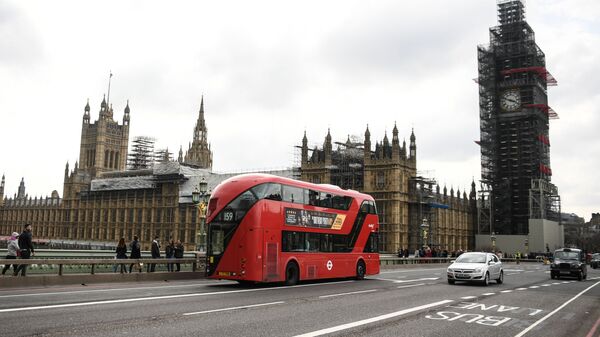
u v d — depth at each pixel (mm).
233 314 16703
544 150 128875
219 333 13273
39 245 149125
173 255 35125
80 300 19156
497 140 127938
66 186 174875
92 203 160250
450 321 16531
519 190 123938
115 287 25359
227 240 27703
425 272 49688
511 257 106375
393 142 102438
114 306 17734
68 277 25625
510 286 32719
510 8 135250
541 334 14812
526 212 122750
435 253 76875
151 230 138500
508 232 124250
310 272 31141
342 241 34594
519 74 128875
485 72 132250
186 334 13016
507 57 130625
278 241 28891
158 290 24312
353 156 109750
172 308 17672
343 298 22703
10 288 23016
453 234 124312
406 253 69625
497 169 126875
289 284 29828
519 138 125250
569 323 17203
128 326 13883
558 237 125750
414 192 105688
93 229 157250
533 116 124750
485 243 120875
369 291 26625
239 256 27312
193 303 19297
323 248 32625
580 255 43844
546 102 134250
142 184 142750
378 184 103562
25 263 23609
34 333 12594
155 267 35906
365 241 37188
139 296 21188
